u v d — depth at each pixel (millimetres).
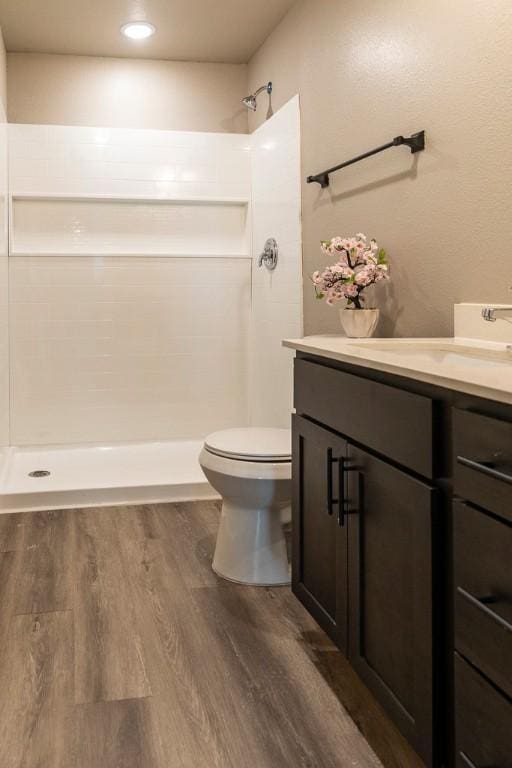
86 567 2537
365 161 2611
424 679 1279
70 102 4078
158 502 3385
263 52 3932
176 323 4285
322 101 3035
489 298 1884
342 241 2342
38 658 1890
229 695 1718
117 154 4125
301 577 1997
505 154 1798
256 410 4273
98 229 4176
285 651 1936
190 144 4219
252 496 2332
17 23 3607
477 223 1928
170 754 1494
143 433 4293
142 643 1975
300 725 1598
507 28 1774
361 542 1570
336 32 2852
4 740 1541
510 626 1001
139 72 4164
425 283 2213
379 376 1506
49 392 4133
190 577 2447
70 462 3955
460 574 1145
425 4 2152
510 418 1017
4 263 3783
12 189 3988
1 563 2574
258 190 4105
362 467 1554
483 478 1074
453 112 2023
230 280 4332
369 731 1576
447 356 1857
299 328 3439
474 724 1115
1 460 3693
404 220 2332
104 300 4172
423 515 1269
